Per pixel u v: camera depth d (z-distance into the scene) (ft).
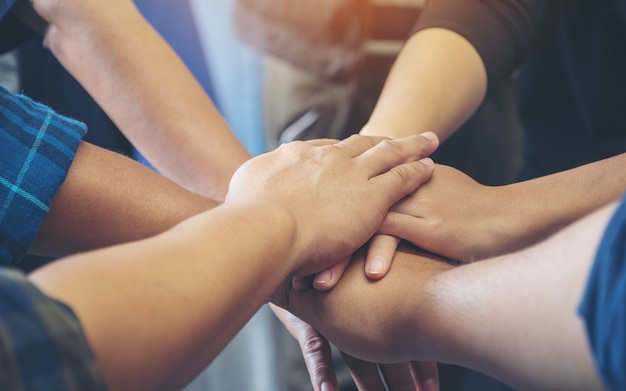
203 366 2.04
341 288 2.52
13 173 2.47
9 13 3.02
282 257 2.23
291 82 3.99
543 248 1.99
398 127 2.99
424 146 2.79
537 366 1.91
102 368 1.85
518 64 3.24
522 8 3.15
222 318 2.03
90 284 1.90
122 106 3.02
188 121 3.00
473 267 2.18
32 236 2.47
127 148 3.47
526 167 3.62
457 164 3.74
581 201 2.72
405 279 2.49
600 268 1.74
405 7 3.66
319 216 2.45
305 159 2.59
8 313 1.75
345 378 3.92
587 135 3.36
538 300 1.92
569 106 3.39
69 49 3.03
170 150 3.02
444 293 2.18
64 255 2.71
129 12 3.03
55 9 2.97
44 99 3.36
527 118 3.50
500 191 2.79
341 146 2.67
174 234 2.10
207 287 2.01
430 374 2.73
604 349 1.72
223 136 3.02
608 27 3.13
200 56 4.16
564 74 3.35
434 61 3.09
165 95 2.99
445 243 2.68
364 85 3.81
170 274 1.98
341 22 3.69
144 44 3.01
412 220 2.67
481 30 3.11
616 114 3.24
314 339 2.73
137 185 2.73
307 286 2.57
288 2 3.72
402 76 3.11
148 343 1.90
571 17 3.18
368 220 2.54
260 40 3.86
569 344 1.85
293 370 4.09
